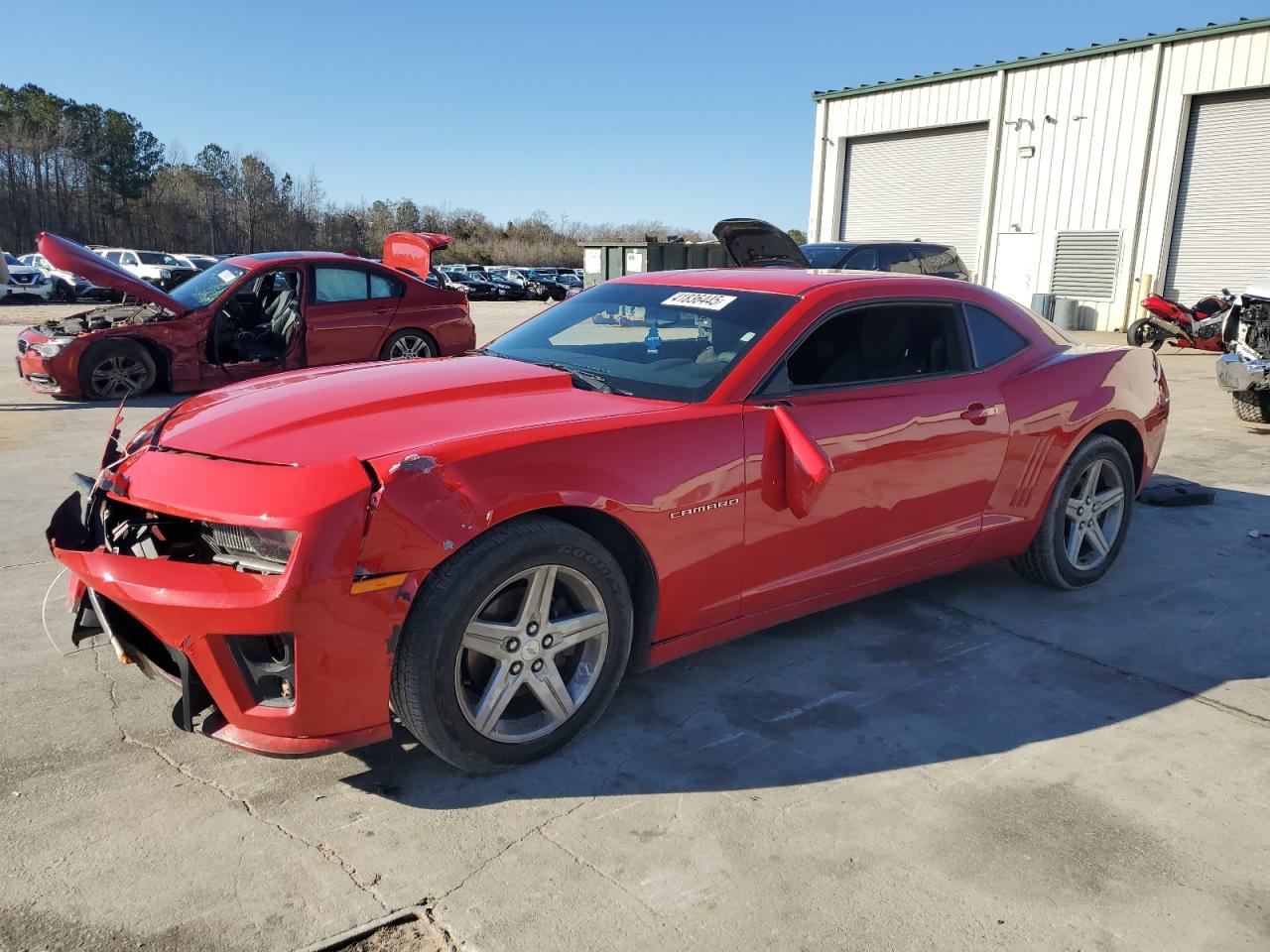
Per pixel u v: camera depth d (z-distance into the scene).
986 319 3.96
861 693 3.29
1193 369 12.74
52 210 79.25
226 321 9.38
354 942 2.03
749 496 3.05
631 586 3.00
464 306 10.16
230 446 2.61
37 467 6.14
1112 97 19.09
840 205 25.31
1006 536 3.99
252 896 2.16
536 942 2.04
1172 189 18.52
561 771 2.75
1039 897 2.24
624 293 3.95
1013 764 2.85
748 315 3.40
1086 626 3.94
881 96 23.58
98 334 8.62
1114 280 19.55
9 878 2.19
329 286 9.18
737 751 2.88
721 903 2.19
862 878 2.29
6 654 3.35
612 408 2.97
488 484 2.49
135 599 2.35
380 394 2.97
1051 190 20.42
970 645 3.73
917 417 3.49
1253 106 17.41
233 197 90.31
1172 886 2.29
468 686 2.63
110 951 1.97
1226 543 5.07
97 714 2.96
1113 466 4.32
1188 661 3.61
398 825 2.45
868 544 3.48
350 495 2.33
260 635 2.32
